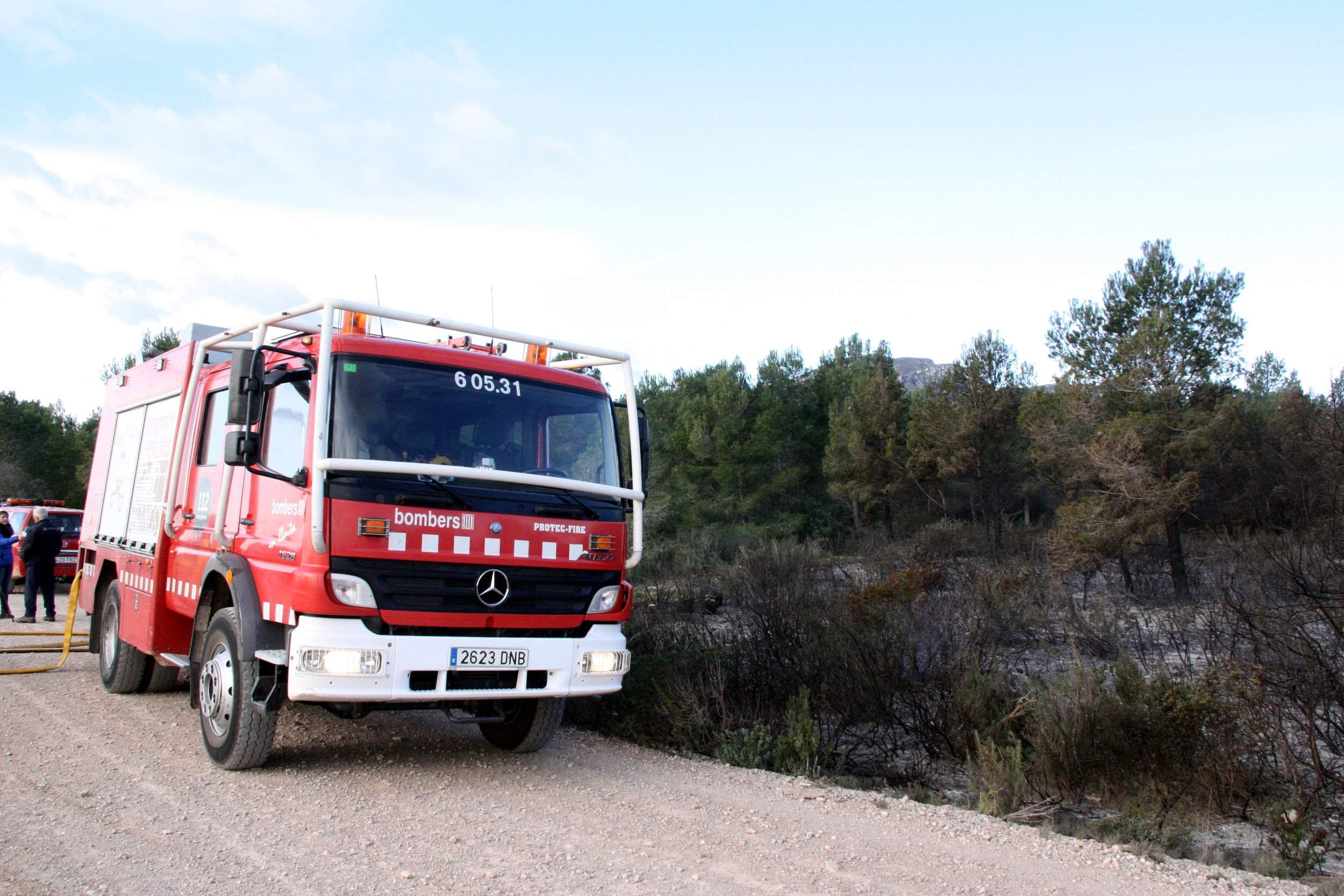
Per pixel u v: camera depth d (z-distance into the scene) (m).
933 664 9.53
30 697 8.52
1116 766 7.28
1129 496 18.17
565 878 4.52
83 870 4.30
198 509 7.36
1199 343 19.39
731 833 5.50
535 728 7.18
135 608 8.27
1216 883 5.11
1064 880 4.99
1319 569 8.27
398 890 4.25
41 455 49.59
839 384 40.84
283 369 6.00
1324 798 6.68
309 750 6.97
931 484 32.53
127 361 34.41
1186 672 8.84
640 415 7.07
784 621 10.64
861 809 6.30
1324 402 11.49
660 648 9.87
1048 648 11.94
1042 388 24.03
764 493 34.78
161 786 5.80
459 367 6.37
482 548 5.98
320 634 5.50
